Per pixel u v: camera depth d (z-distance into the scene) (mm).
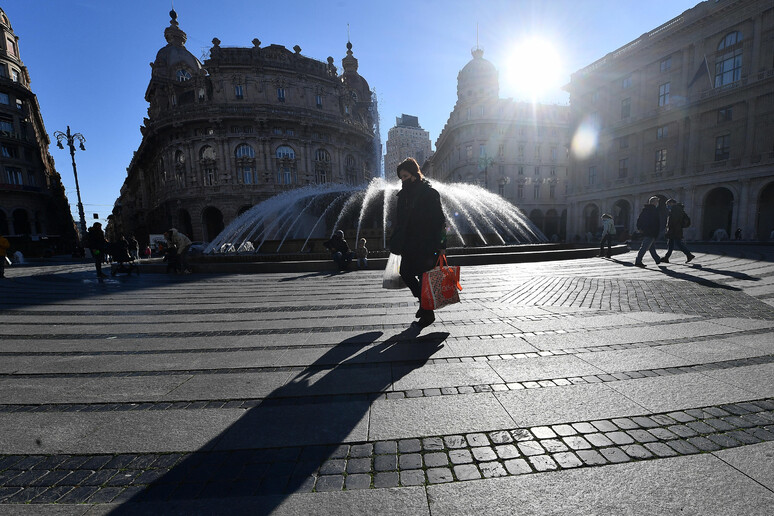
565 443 1884
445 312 5035
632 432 1963
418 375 2861
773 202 30625
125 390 2736
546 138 54969
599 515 1378
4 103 47062
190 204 42781
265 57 44250
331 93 49031
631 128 37594
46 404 2523
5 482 1679
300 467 1741
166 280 10688
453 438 1964
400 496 1524
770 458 1689
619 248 14070
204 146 42594
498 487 1565
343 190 21266
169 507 1482
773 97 27391
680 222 9914
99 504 1514
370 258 13141
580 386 2574
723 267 8977
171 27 50875
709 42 31234
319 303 6125
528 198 54969
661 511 1386
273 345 3799
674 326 4016
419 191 3832
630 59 37656
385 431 2047
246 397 2551
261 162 43000
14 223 47500
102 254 12102
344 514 1422
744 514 1352
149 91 50938
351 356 3373
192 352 3664
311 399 2492
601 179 41625
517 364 3033
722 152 30562
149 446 1964
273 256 13000
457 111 56656
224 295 7371
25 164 48656
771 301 5105
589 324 4199
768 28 27453
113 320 5281
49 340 4242
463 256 11273
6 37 47812
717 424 2016
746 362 2918
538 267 10297
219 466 1767
